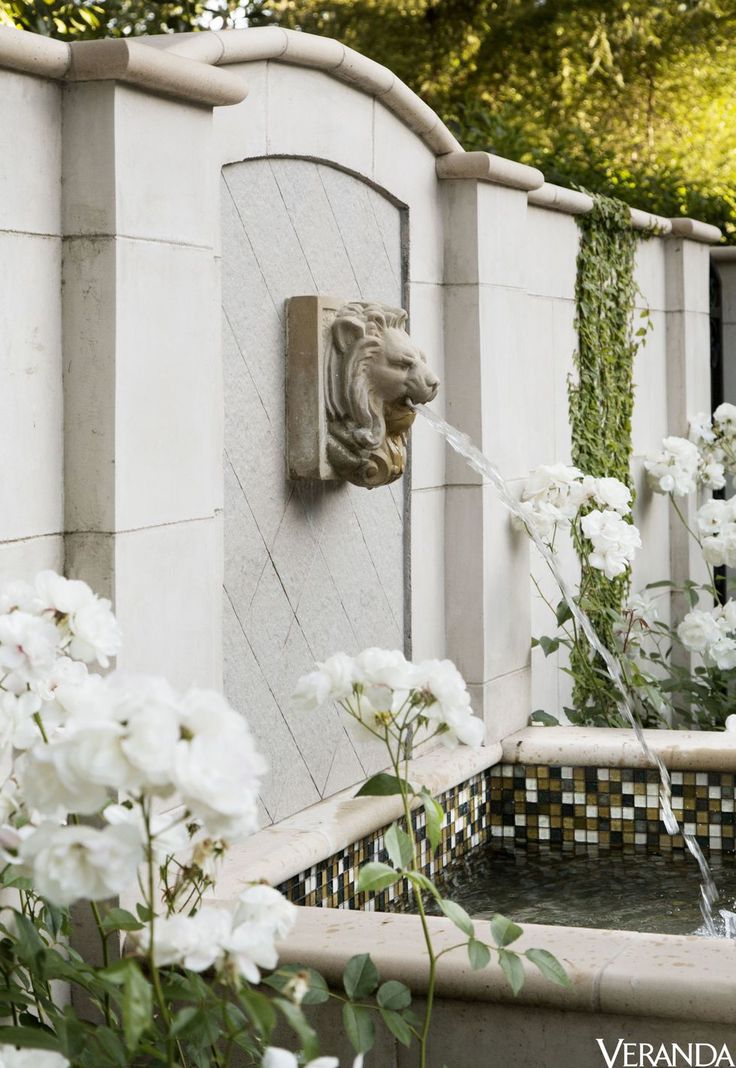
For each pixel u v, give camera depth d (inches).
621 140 490.0
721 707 255.1
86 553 116.3
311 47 155.5
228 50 140.6
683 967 109.8
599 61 470.0
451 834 185.9
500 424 205.0
